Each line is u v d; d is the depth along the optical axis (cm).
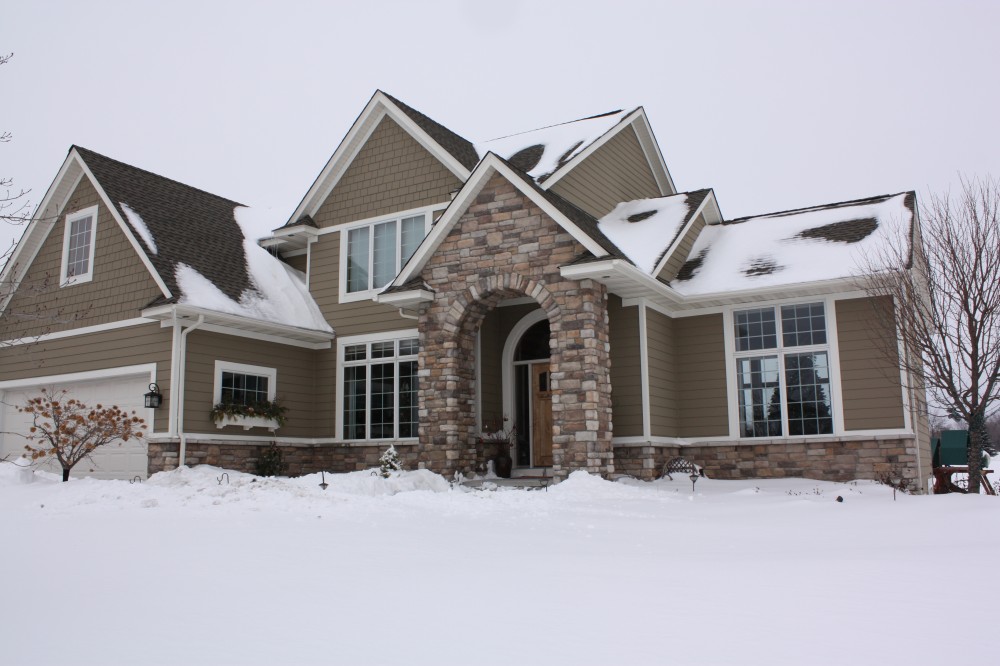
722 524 930
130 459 1672
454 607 486
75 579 581
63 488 1221
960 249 1328
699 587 539
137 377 1681
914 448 1470
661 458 1605
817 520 947
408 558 666
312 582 564
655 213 1831
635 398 1577
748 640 408
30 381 1847
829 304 1574
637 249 1681
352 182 1958
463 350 1627
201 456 1609
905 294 1406
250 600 509
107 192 1738
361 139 1950
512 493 1276
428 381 1611
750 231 1820
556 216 1493
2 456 1883
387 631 432
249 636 425
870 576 570
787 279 1580
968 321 1305
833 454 1542
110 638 424
